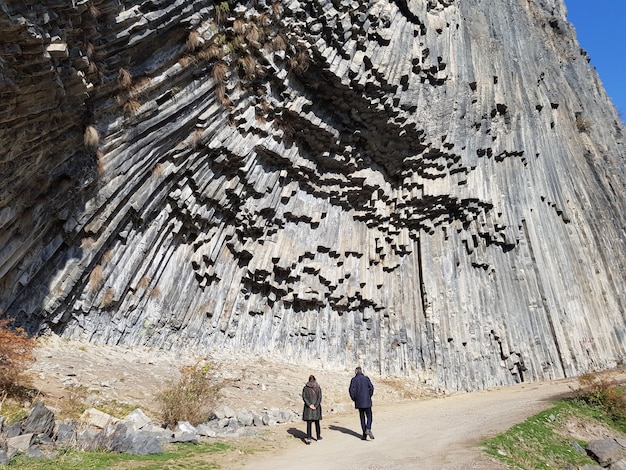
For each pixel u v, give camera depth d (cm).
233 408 1295
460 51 2584
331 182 2197
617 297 3078
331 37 1859
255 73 1767
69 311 1352
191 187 1678
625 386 1981
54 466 669
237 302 1870
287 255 1998
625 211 3644
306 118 1917
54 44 1055
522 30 3331
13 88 1018
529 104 2978
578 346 2559
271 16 1733
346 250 2228
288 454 952
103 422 899
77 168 1301
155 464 758
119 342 1466
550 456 1163
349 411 1585
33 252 1262
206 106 1659
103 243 1408
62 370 1137
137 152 1457
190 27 1517
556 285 2641
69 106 1203
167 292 1634
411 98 2169
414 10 2241
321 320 2103
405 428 1276
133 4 1314
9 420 808
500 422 1328
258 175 1898
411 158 2328
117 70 1334
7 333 934
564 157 3216
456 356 2258
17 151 1123
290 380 1705
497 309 2438
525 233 2648
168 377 1341
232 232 1864
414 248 2444
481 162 2603
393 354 2202
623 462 1220
